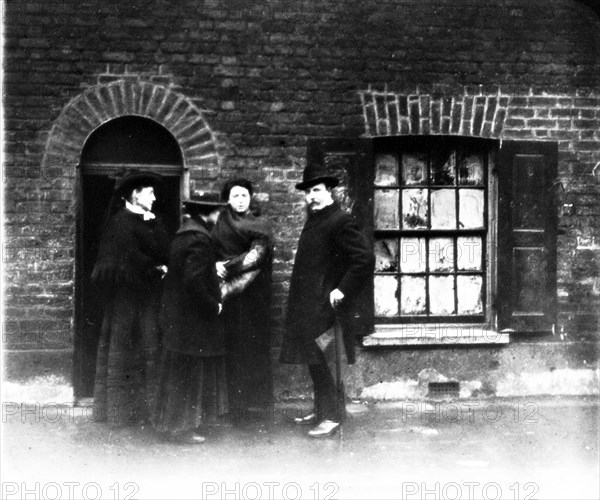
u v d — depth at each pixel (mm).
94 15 6828
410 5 7109
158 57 6895
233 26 6969
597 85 7285
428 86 7121
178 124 6910
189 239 5844
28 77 6766
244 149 6980
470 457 5816
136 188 6254
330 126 7055
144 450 5887
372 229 7090
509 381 7297
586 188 7297
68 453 5789
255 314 6406
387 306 7297
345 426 6531
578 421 6688
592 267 7320
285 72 7012
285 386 7027
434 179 7309
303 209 7027
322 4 7043
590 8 7254
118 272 6180
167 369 6000
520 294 7246
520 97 7211
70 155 6812
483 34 7172
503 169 7211
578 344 7316
